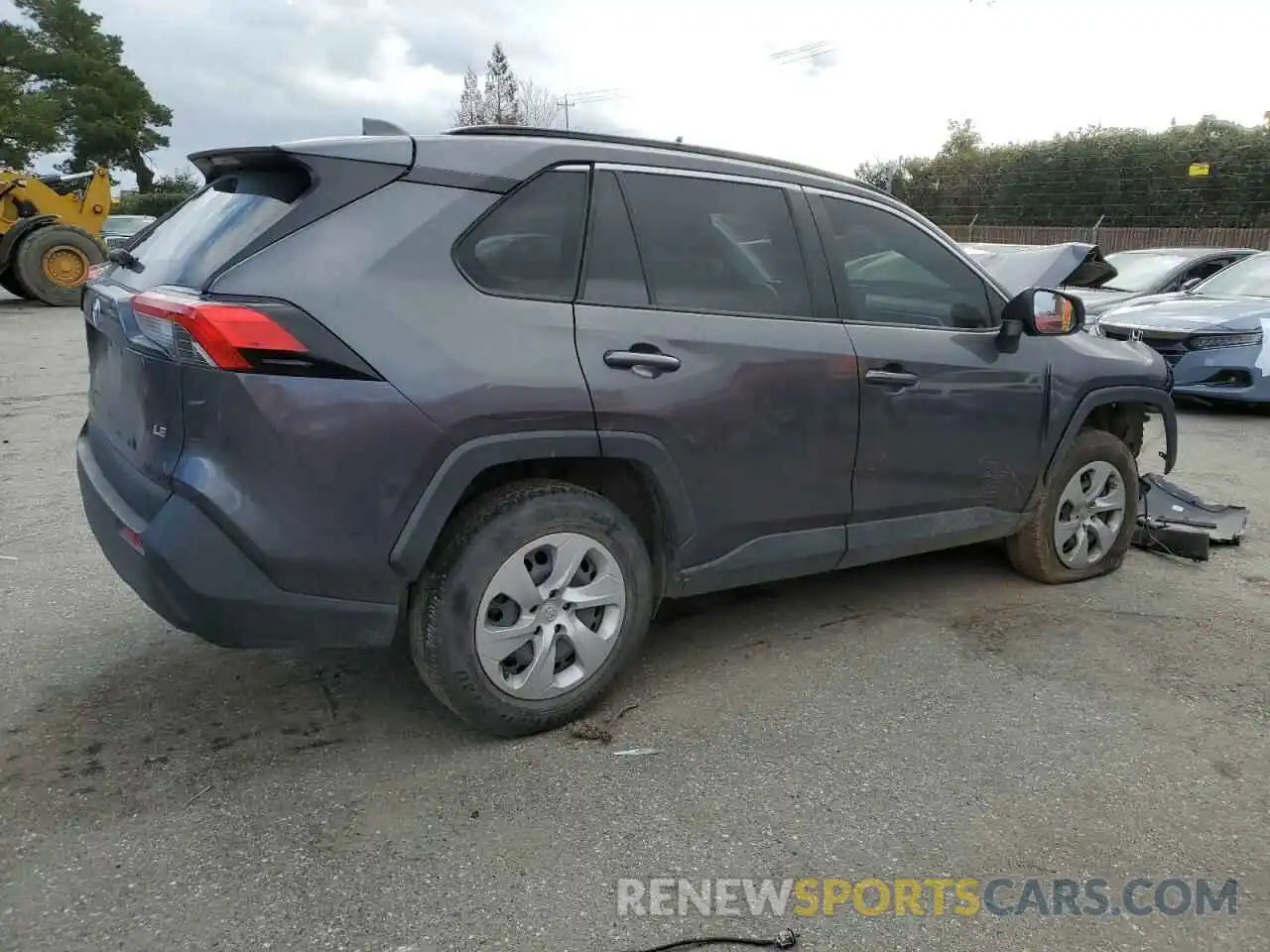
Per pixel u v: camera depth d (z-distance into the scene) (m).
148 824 2.63
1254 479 6.75
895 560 4.88
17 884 2.38
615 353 3.01
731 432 3.27
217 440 2.55
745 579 3.52
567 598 3.08
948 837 2.66
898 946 2.26
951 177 29.70
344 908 2.33
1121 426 4.89
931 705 3.39
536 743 3.09
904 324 3.80
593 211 3.09
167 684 3.41
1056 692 3.51
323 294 2.60
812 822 2.71
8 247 16.55
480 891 2.41
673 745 3.10
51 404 8.20
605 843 2.60
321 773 2.90
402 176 2.80
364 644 2.83
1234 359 8.61
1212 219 26.83
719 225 3.36
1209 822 2.76
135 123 57.50
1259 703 3.46
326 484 2.61
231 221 2.81
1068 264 7.16
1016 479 4.19
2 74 42.78
